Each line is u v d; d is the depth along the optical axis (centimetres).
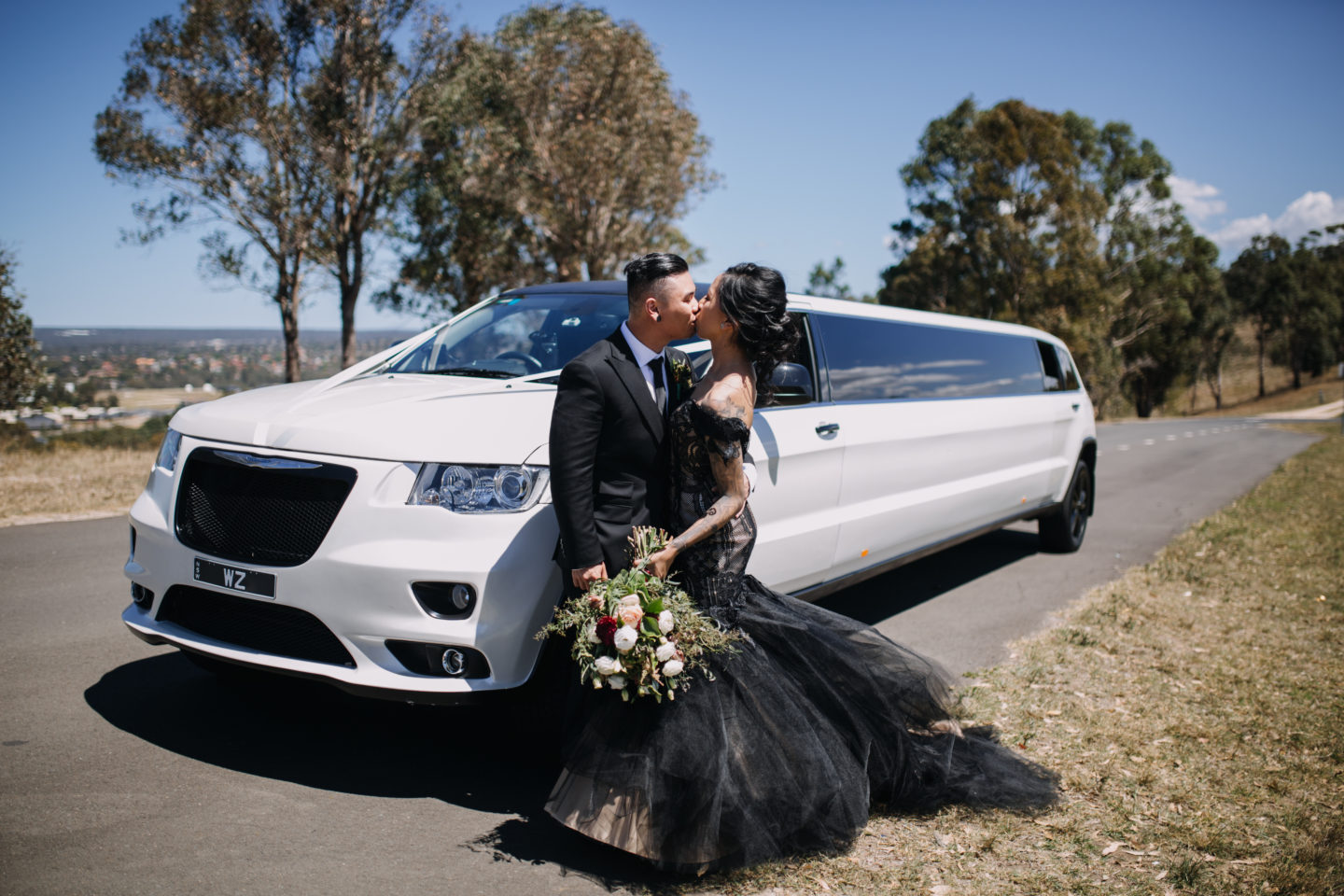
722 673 295
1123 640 556
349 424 320
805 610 339
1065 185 4203
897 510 529
